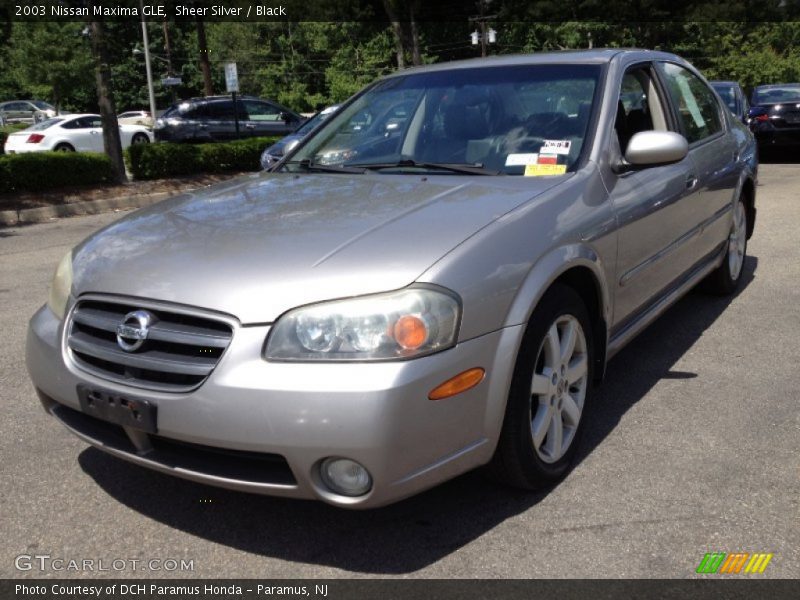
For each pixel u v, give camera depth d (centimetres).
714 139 489
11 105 4316
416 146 371
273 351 233
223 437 234
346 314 233
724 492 289
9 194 1234
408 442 231
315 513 285
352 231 267
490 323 250
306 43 6203
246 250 261
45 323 290
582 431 316
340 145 397
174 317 249
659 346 457
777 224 833
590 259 301
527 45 4778
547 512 279
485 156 349
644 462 314
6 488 306
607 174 335
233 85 1702
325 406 226
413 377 229
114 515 287
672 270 412
